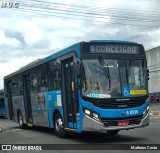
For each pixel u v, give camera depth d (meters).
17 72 19.91
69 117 12.73
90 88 11.30
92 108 11.14
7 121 30.17
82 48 11.53
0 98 35.41
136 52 12.12
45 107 15.27
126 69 11.73
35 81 16.70
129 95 11.48
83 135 14.12
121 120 11.20
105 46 11.76
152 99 39.16
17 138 14.37
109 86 11.35
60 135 13.52
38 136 14.74
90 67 11.46
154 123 18.39
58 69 13.48
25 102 18.66
